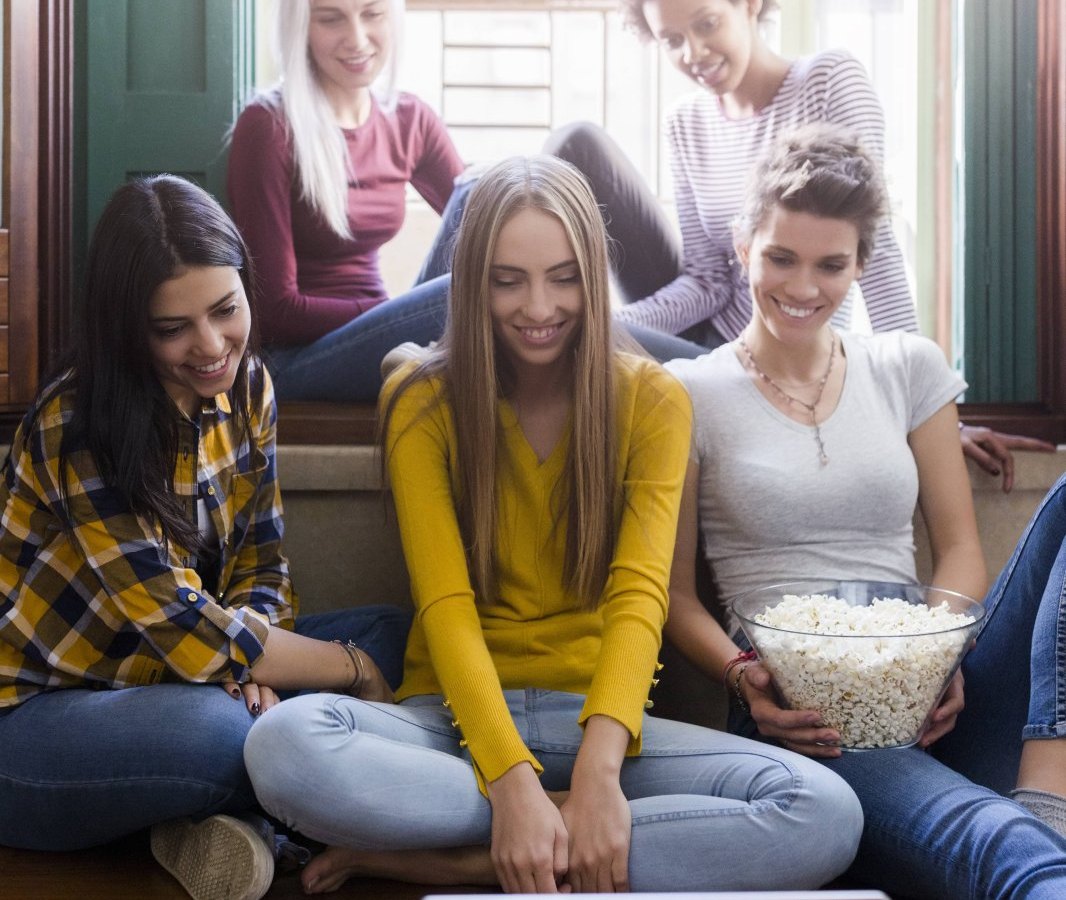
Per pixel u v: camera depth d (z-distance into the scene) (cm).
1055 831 133
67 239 221
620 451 167
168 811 151
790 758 145
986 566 214
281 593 179
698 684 208
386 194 232
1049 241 228
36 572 160
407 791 142
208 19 224
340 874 151
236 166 226
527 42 233
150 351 154
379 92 230
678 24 230
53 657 160
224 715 153
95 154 225
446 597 155
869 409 185
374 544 211
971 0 228
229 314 154
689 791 148
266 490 179
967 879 135
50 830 158
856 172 177
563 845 137
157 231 150
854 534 181
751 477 180
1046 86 227
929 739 160
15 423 210
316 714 143
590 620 166
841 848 141
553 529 167
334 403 228
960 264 232
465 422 164
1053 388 228
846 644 151
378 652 187
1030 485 213
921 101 233
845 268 179
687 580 182
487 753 144
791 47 231
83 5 222
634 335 231
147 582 155
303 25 225
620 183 235
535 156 167
